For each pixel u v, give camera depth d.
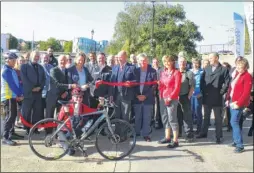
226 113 8.18
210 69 6.97
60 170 5.11
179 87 6.35
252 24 6.26
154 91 7.24
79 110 5.78
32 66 6.96
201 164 5.45
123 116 6.86
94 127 5.78
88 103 6.73
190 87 6.86
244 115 6.82
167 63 6.51
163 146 6.53
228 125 8.22
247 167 5.32
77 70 6.78
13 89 6.48
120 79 6.81
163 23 32.41
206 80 6.96
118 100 6.88
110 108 6.68
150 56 28.16
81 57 6.72
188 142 6.88
